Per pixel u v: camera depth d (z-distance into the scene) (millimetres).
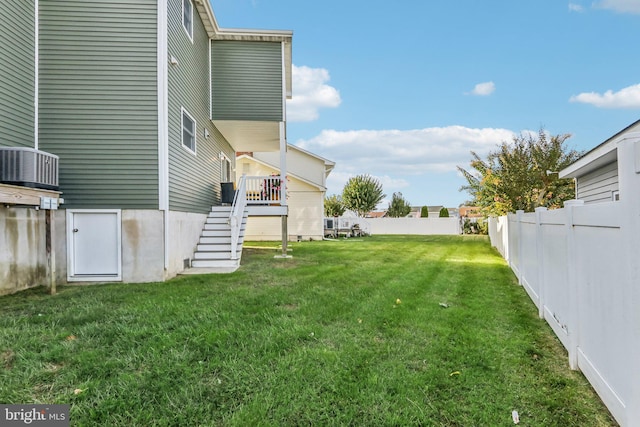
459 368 2775
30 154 5145
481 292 5488
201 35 9367
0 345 3113
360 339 3354
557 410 2242
